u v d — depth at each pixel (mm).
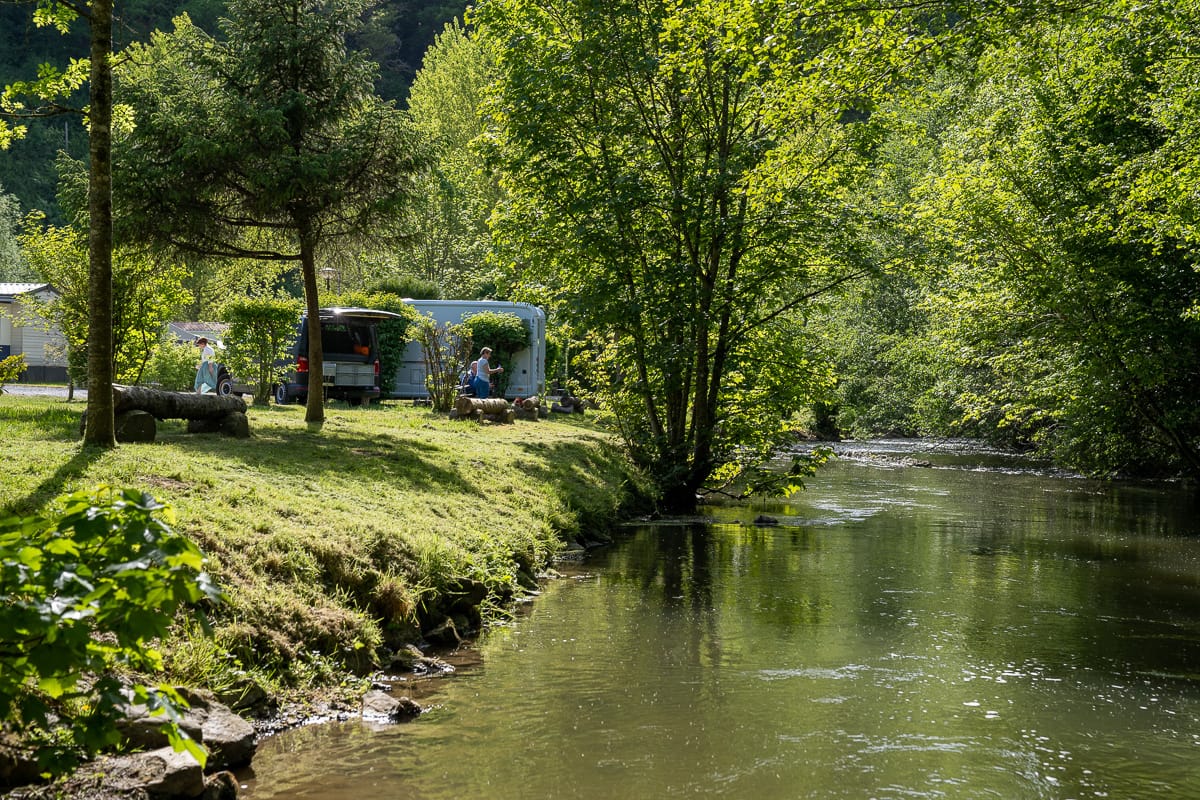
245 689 6527
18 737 4762
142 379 28969
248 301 27406
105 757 4992
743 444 20672
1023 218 24328
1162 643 9320
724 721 6750
